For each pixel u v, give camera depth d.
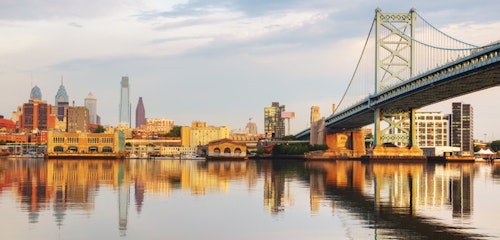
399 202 67.75
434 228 50.12
